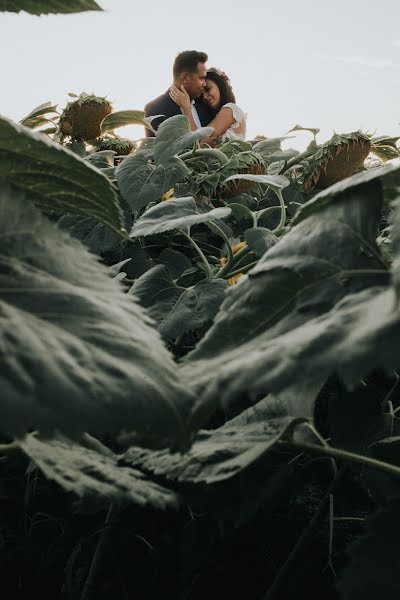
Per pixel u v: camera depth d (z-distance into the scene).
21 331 0.38
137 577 1.01
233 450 0.67
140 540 1.05
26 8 0.57
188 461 0.67
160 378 0.39
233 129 2.92
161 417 0.37
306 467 1.04
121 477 0.63
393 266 0.45
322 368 0.41
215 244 1.74
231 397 0.43
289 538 1.07
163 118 2.99
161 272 1.19
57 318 0.41
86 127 1.85
